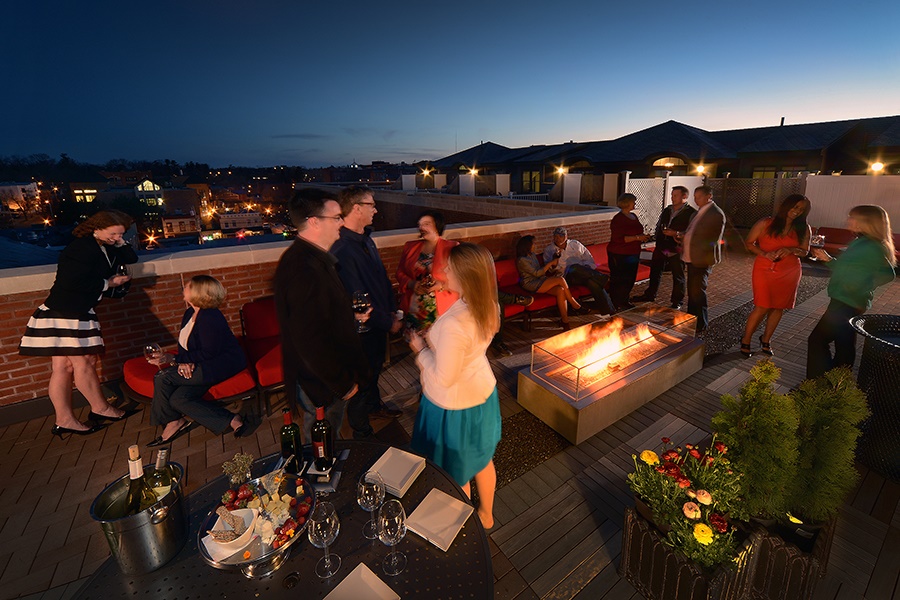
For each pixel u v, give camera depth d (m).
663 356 4.68
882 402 3.28
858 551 2.73
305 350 2.57
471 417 2.39
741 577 2.24
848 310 4.16
